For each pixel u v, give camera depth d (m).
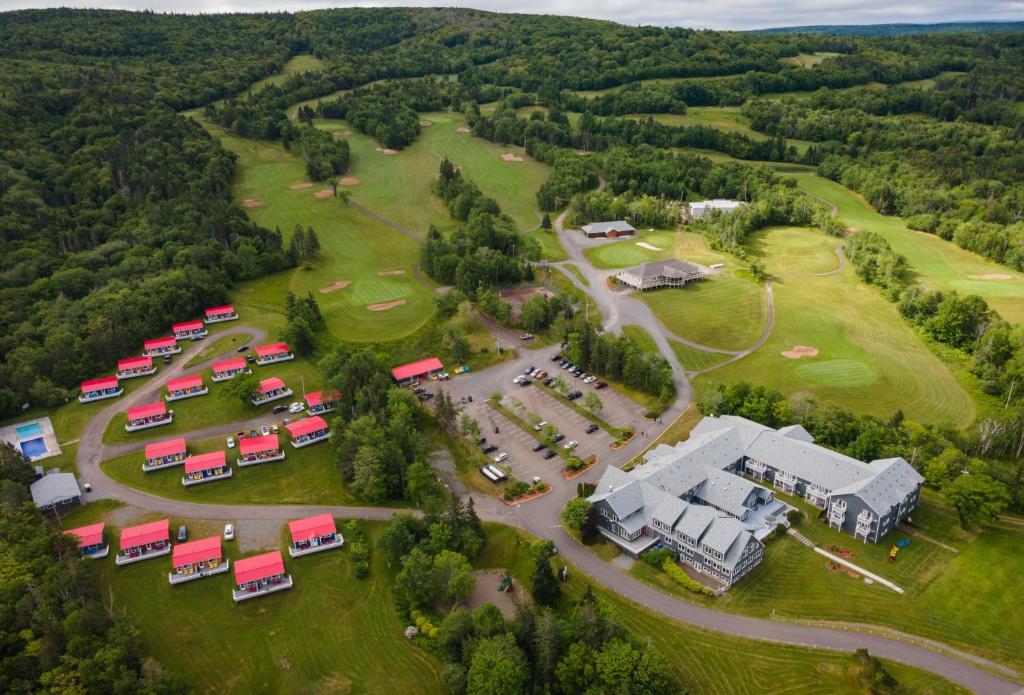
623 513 121.25
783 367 184.88
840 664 96.81
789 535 123.44
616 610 107.69
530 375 183.50
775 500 131.62
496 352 197.62
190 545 120.19
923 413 161.25
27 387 168.88
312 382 180.00
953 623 103.25
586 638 95.56
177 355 193.62
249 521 130.75
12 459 137.25
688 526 116.31
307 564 120.00
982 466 129.50
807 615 105.88
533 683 94.50
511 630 98.44
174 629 106.75
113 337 186.38
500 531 126.62
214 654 102.31
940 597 108.25
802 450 136.38
